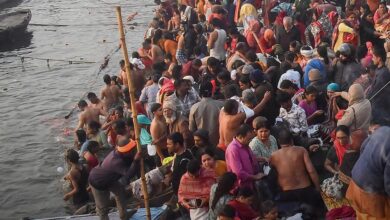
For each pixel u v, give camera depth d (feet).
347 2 52.24
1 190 39.17
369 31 41.93
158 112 32.04
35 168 42.32
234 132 26.48
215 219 22.50
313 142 26.94
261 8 58.95
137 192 29.17
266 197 24.29
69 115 53.42
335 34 40.45
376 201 16.29
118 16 21.43
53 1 118.21
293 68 34.24
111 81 47.24
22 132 49.75
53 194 38.04
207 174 23.98
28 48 82.33
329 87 29.37
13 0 120.88
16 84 64.95
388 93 28.07
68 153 35.19
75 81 65.00
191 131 29.66
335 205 23.15
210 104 29.37
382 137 16.01
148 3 110.83
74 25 96.02
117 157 25.07
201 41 49.19
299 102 30.48
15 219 35.35
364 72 32.68
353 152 22.67
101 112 45.44
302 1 49.32
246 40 45.37
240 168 23.48
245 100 28.89
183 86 31.99
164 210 27.17
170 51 50.49
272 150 25.71
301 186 23.82
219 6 51.55
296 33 44.11
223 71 33.14
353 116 25.59
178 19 63.05
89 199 35.81
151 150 32.60
